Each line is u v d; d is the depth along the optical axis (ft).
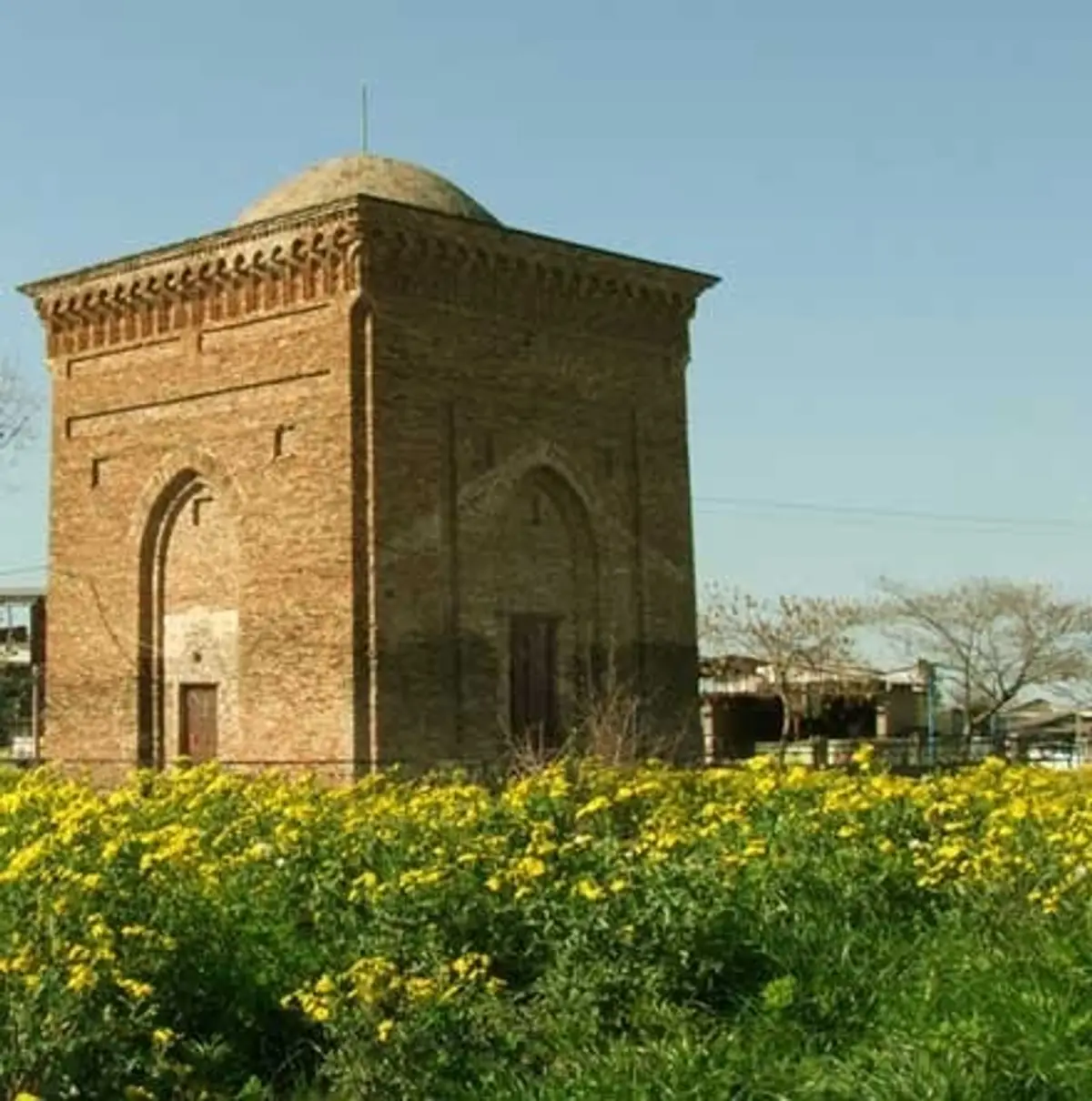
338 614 119.75
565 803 59.67
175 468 130.41
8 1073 37.47
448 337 124.77
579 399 132.87
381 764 118.83
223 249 126.72
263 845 52.24
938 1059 40.91
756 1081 41.24
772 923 49.19
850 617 263.49
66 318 138.00
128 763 131.54
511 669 127.95
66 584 137.28
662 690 136.36
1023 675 262.88
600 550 133.59
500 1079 41.78
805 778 62.13
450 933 47.21
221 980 45.01
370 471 120.06
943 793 59.88
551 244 130.00
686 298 140.15
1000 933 48.37
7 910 43.62
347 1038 41.73
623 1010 45.03
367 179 133.69
